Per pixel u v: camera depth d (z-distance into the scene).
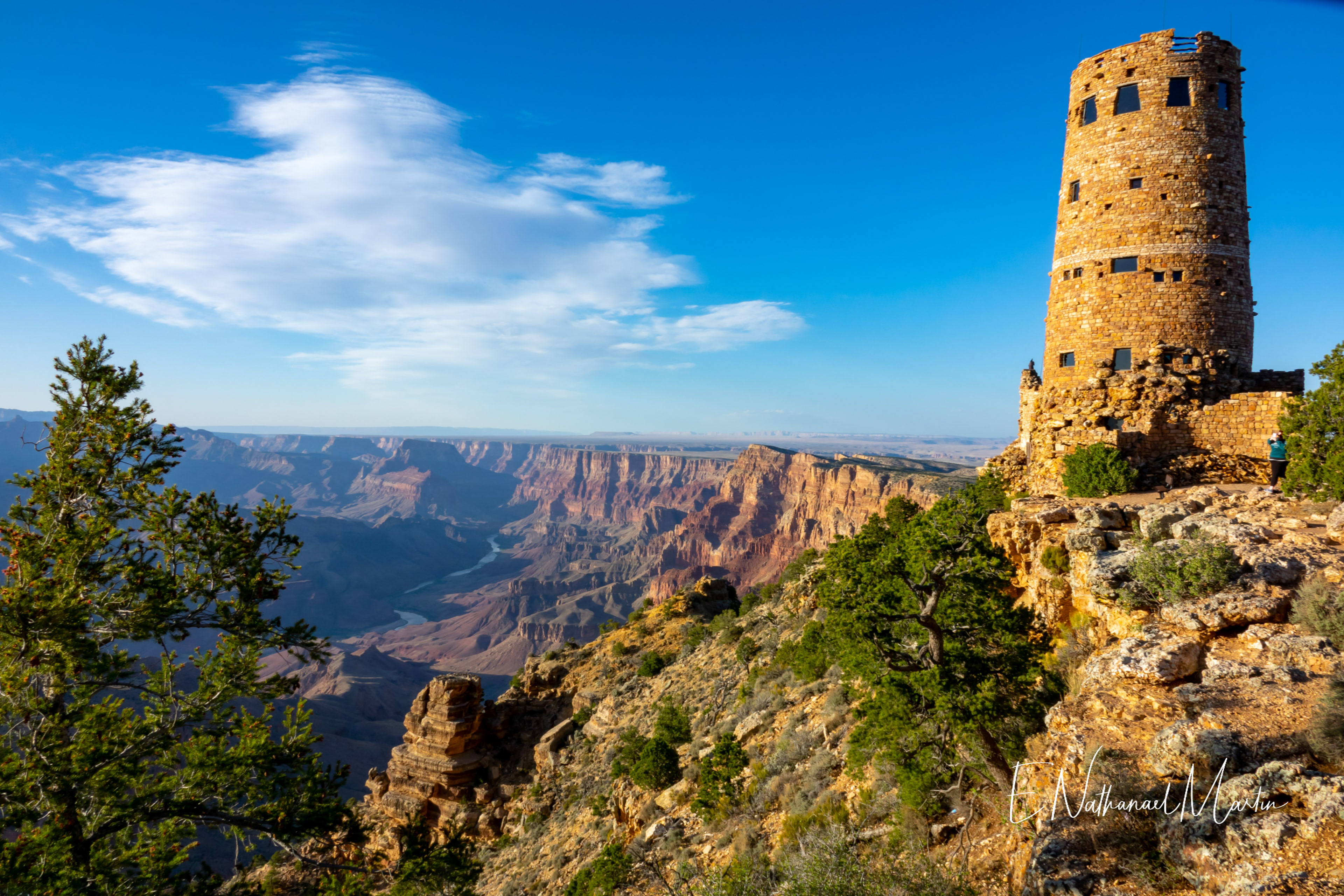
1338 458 20.08
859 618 17.50
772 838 21.62
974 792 15.48
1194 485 29.30
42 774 14.84
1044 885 8.56
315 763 18.66
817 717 29.38
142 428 18.69
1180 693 11.05
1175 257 32.47
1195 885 7.64
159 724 17.36
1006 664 16.73
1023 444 41.38
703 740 39.72
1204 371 31.70
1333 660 10.84
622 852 27.50
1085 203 34.94
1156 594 15.16
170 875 16.23
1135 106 33.59
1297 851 7.11
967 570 16.91
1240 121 33.22
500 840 54.94
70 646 15.26
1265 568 14.09
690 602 86.75
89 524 16.59
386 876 18.70
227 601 18.50
